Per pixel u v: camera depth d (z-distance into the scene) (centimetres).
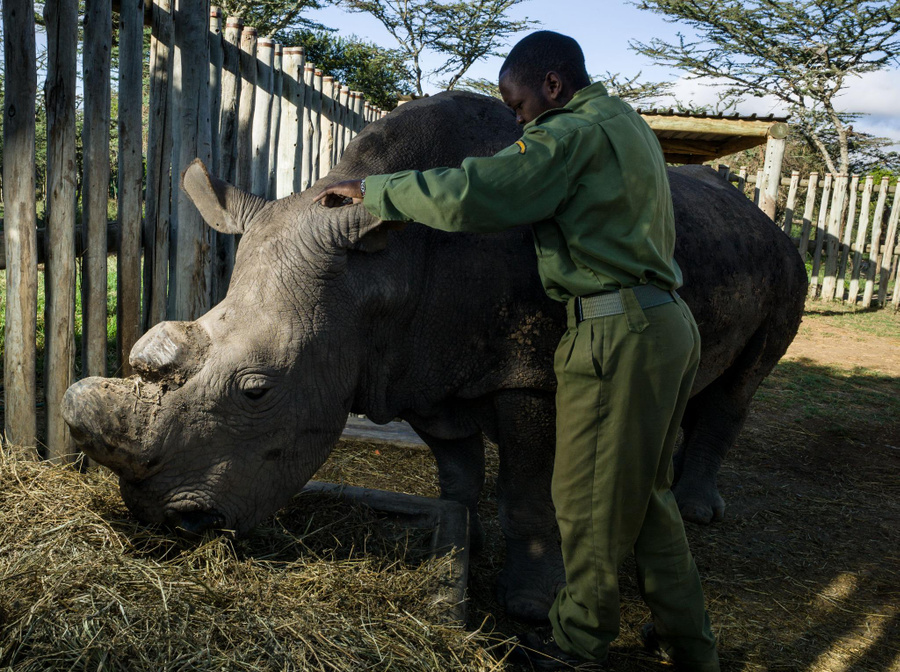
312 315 247
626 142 241
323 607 231
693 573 267
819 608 355
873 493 513
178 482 231
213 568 236
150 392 225
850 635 333
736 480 518
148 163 391
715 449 445
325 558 270
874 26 2580
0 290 602
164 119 391
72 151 334
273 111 564
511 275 284
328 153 700
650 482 247
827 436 631
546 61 256
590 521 249
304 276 247
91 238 352
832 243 1377
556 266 247
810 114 2806
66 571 217
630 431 242
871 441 626
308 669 204
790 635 330
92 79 340
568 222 240
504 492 309
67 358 345
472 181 222
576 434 248
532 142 230
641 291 242
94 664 188
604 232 239
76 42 327
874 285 1449
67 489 276
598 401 243
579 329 246
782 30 2702
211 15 451
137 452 220
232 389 231
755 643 321
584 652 263
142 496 233
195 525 237
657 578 263
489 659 236
